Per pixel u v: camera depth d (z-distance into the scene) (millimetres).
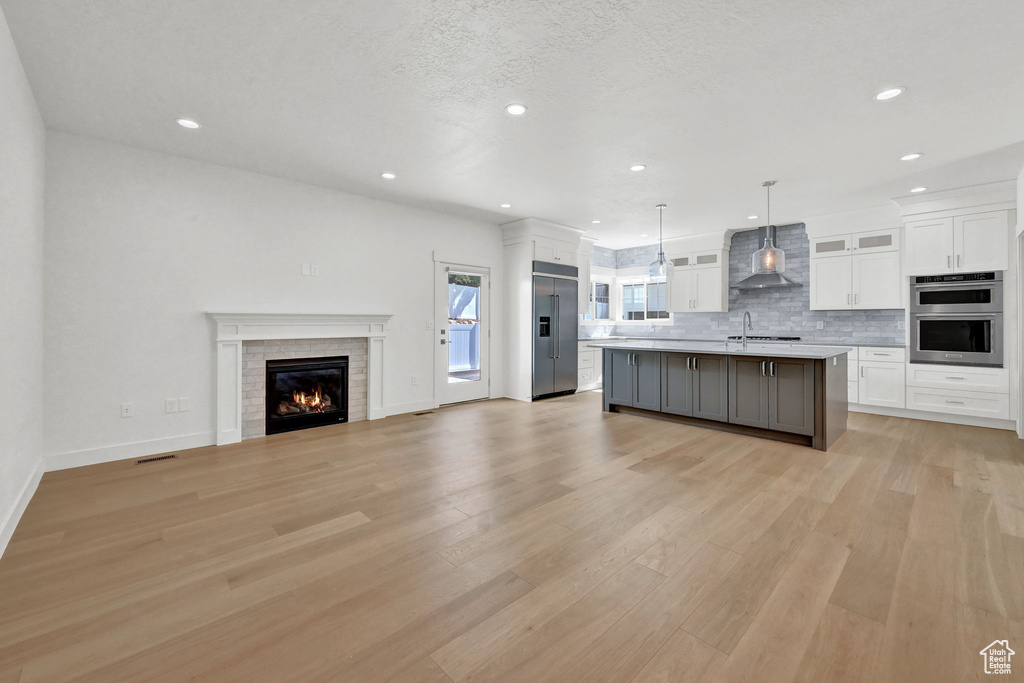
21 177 2484
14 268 2355
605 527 2406
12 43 2227
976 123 3145
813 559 2076
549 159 3855
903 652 1481
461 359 6137
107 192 3484
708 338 7281
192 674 1400
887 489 2936
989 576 1924
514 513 2584
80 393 3377
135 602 1764
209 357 3977
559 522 2467
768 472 3277
